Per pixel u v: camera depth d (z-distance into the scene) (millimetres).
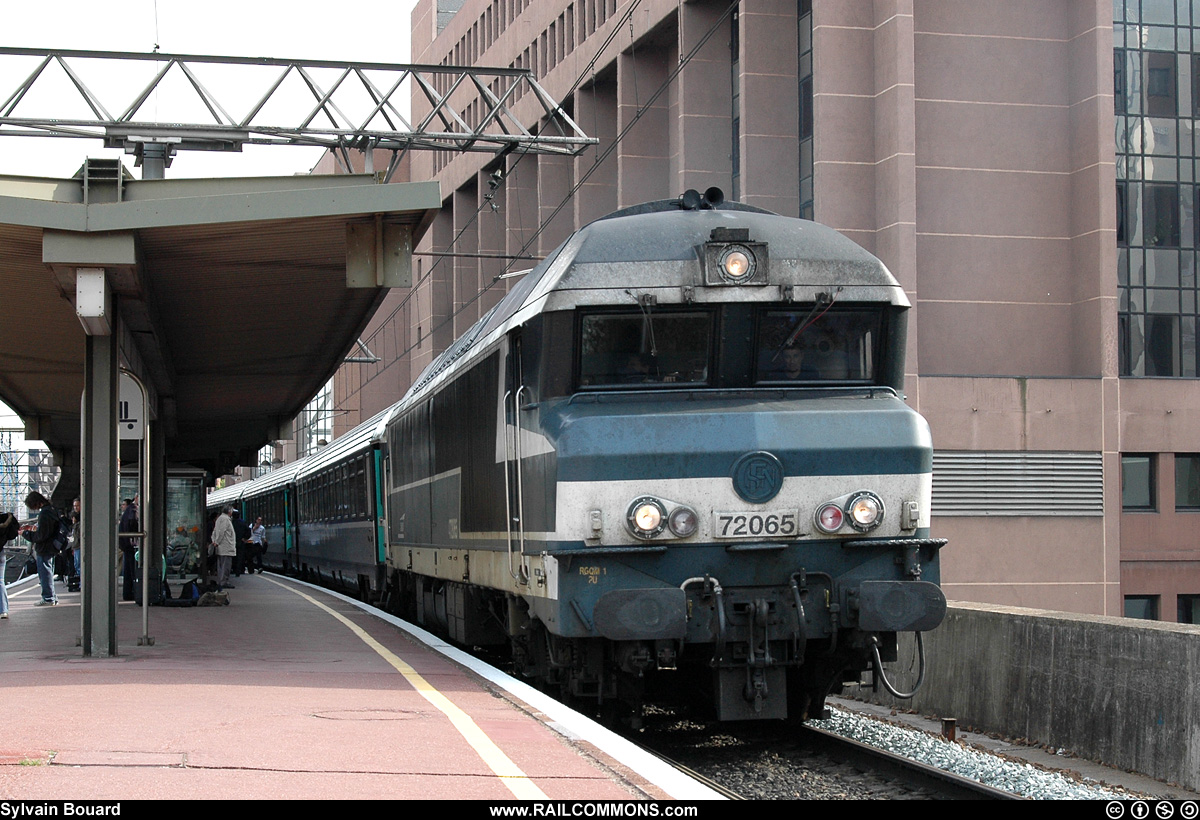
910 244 84188
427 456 40969
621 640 23172
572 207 125750
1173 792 23156
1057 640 27812
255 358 51562
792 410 24031
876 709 34750
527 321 25703
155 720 19516
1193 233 94812
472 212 154000
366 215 29625
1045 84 90750
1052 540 86688
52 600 50844
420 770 15953
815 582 23844
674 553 23297
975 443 85812
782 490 23484
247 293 37312
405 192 28719
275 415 77188
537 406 25031
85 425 30766
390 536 52250
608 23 113750
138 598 51094
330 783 15062
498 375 29062
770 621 23594
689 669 26172
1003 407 86188
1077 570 86812
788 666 25375
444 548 37406
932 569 24250
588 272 24781
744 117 92875
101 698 22094
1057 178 90812
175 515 65500
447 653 31250
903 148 84125
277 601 55188
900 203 84125
